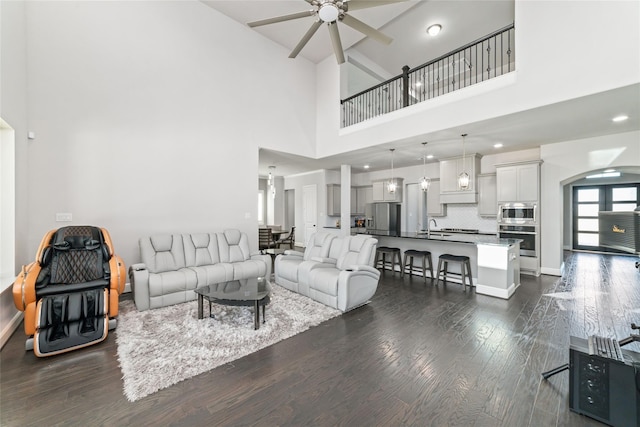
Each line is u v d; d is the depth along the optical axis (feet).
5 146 9.29
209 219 15.55
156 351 7.73
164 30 13.85
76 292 8.61
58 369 6.91
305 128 20.44
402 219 26.43
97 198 12.10
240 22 16.65
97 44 12.01
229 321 9.79
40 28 10.72
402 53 20.26
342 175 24.29
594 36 9.64
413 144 17.46
